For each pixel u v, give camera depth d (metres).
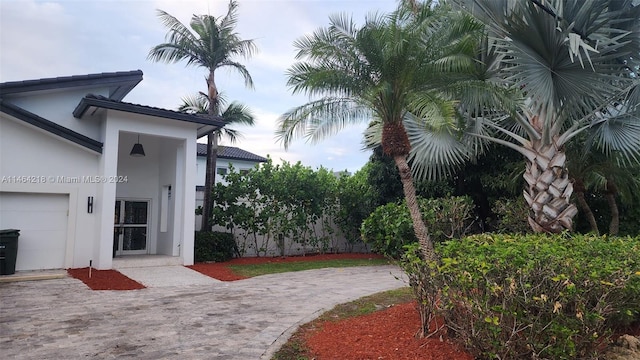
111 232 11.39
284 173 15.70
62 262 11.15
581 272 4.00
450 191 14.59
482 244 5.09
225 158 27.12
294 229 15.76
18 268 10.60
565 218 8.25
